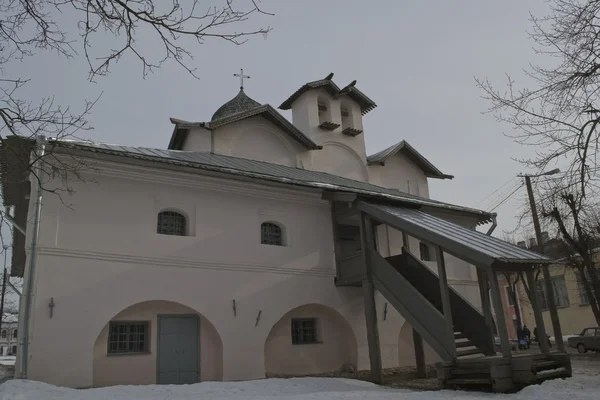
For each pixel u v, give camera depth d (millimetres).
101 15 6027
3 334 51750
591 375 12578
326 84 22688
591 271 19672
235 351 13266
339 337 16047
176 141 20453
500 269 11523
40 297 10984
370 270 14812
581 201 10633
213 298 13336
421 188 24281
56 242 11500
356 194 15141
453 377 11523
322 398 9664
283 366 14617
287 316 15102
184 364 12828
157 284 12578
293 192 15578
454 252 11953
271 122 20266
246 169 15352
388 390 11609
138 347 12477
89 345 11320
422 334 12742
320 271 15570
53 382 10703
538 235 21812
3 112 7016
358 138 23141
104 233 12203
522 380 10469
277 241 15430
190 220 13703
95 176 12422
